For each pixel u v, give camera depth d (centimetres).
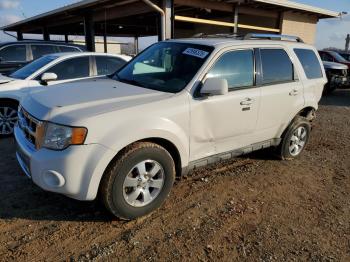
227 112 395
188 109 356
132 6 1209
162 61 423
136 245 301
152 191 347
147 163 334
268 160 535
